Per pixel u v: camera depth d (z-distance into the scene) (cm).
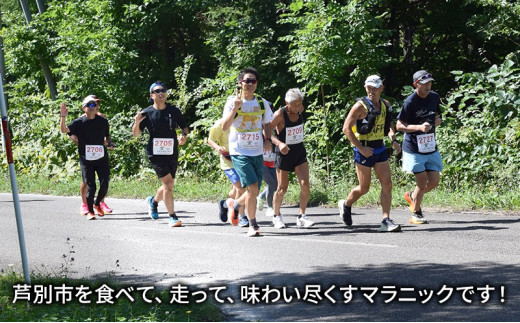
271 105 997
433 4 2367
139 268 800
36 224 1182
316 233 968
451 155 1341
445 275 696
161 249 908
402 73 2552
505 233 897
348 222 1005
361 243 877
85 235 1048
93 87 2494
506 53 2270
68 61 2486
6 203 1537
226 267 782
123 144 1936
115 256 877
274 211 1038
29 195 1722
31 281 688
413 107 961
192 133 1805
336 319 576
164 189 1088
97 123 1211
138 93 2595
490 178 1314
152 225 1120
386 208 959
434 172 990
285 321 579
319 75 1669
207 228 1061
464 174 1323
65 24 2552
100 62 2494
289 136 995
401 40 2766
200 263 810
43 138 2094
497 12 1902
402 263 758
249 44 2297
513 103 1345
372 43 1812
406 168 990
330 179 1530
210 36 2555
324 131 1636
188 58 2102
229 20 2481
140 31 2581
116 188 1641
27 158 2138
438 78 2545
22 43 2634
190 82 2753
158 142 1071
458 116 1416
